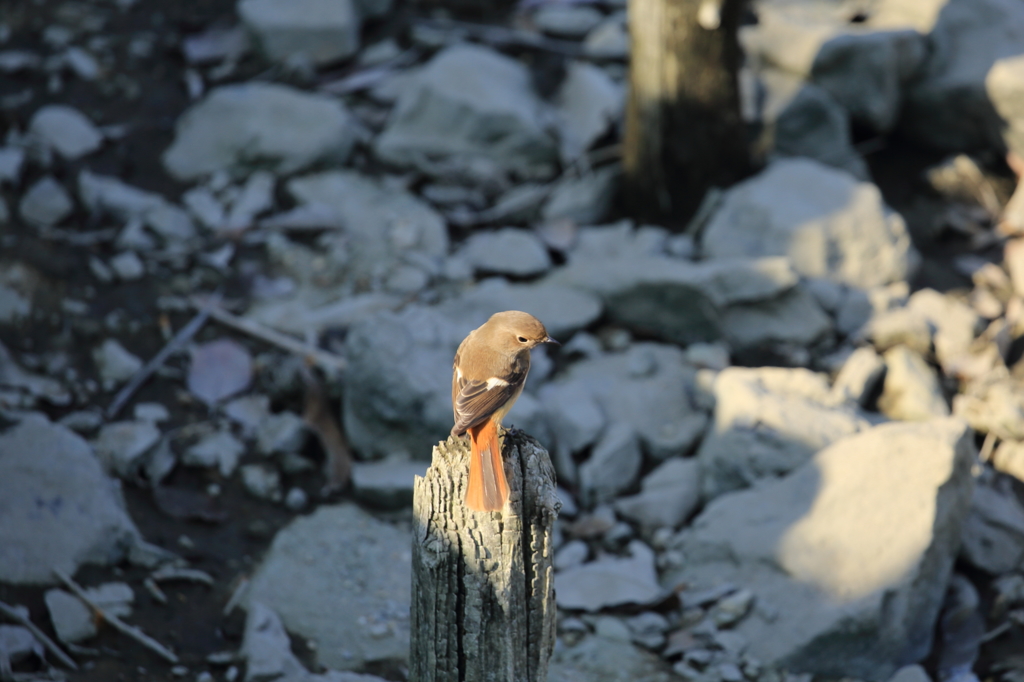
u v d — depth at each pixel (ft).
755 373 37.29
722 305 40.75
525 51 53.88
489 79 49.75
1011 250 46.06
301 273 43.50
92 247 43.37
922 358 40.19
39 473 31.76
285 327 40.78
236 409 37.93
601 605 31.89
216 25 54.75
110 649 28.63
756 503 33.50
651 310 41.68
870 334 40.68
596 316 41.78
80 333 39.70
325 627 30.53
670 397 38.86
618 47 52.80
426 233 45.37
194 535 33.22
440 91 48.80
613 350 41.47
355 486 35.35
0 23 53.88
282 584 31.65
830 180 45.29
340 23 52.44
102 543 30.99
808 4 53.21
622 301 42.01
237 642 29.63
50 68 51.44
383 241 44.88
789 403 35.78
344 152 48.39
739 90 45.70
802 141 49.34
